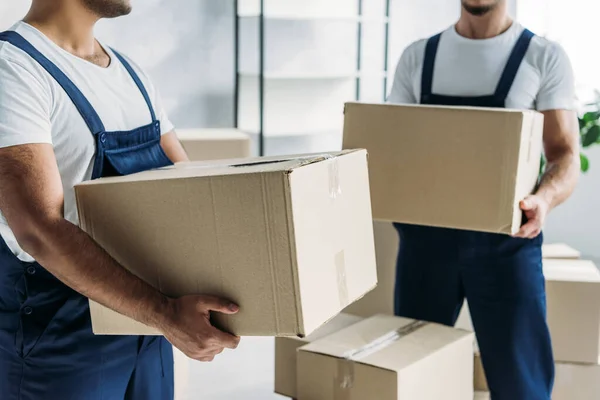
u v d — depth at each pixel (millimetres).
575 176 2408
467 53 2477
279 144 5508
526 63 2426
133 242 1359
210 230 1300
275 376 2682
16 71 1374
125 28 4832
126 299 1324
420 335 2438
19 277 1494
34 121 1366
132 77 1666
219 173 1296
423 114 2191
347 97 5723
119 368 1575
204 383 3320
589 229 5242
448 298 2520
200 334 1312
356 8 5598
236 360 3604
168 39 4984
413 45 2615
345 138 2295
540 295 2389
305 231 1280
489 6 2375
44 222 1314
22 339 1502
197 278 1332
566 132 2430
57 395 1521
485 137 2121
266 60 5398
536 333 2389
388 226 3145
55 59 1477
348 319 2871
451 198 2188
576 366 2789
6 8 4207
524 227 2211
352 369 2234
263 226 1262
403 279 2584
